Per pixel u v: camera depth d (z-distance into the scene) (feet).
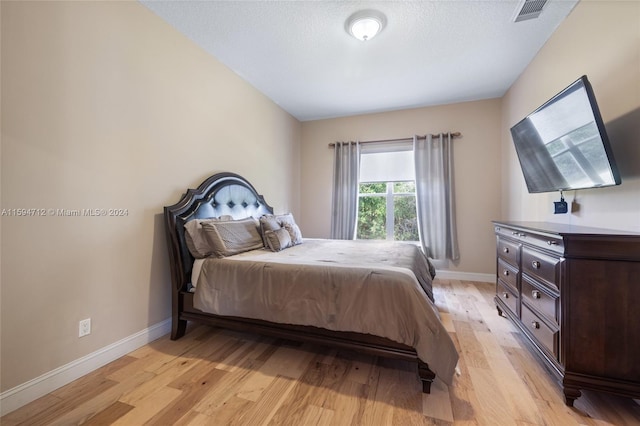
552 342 4.79
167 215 6.89
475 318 8.09
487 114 11.90
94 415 4.30
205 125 8.41
